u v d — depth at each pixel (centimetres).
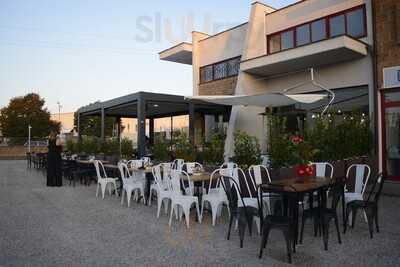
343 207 527
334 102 1092
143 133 1253
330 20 1131
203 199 597
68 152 1712
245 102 965
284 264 398
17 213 682
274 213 548
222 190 590
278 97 878
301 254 429
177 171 600
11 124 3938
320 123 859
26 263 411
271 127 773
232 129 1229
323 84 1120
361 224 564
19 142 3231
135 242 488
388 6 932
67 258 427
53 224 592
